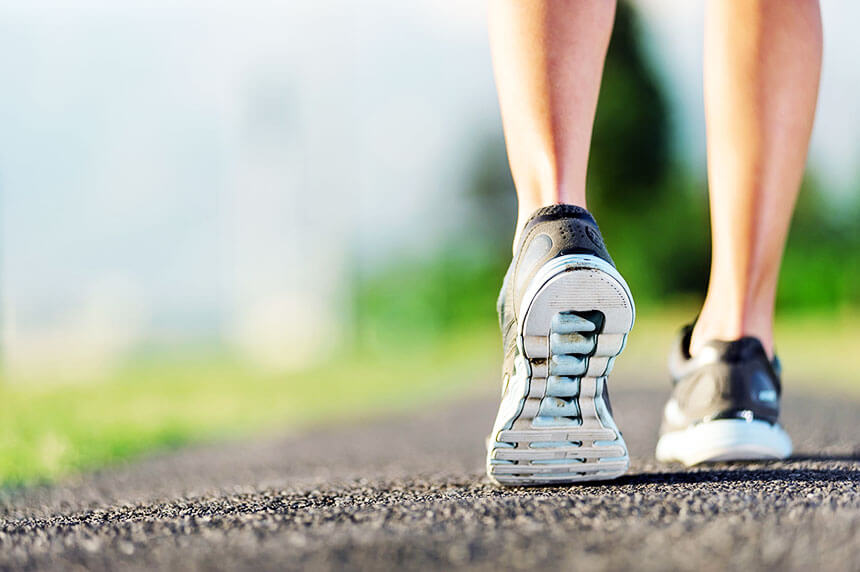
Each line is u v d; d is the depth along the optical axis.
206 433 4.43
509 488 1.64
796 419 3.77
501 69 1.56
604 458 1.58
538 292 1.43
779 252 1.93
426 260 18.45
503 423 1.54
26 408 5.45
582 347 1.48
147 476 2.67
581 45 1.53
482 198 20.16
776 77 1.84
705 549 1.07
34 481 2.61
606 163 20.67
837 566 1.00
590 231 1.47
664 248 20.58
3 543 1.31
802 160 1.89
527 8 1.54
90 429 4.10
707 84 1.92
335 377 9.45
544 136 1.51
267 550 1.16
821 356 9.43
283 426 4.89
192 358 13.27
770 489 1.48
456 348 14.88
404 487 1.80
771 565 1.01
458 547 1.12
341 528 1.26
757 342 1.92
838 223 18.16
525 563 1.05
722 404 1.90
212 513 1.51
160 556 1.16
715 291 1.95
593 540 1.13
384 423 4.91
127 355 13.41
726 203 1.90
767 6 1.84
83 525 1.46
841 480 1.60
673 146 21.00
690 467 1.91
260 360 12.66
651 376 7.78
